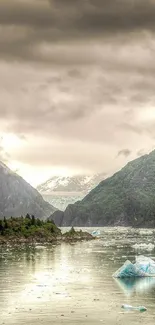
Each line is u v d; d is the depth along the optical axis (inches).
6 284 3179.1
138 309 2468.0
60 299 2709.2
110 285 3139.8
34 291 2930.6
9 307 2532.0
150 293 2864.2
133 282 3257.9
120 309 2472.9
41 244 7253.9
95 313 2397.9
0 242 7283.5
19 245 6983.3
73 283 3213.6
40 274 3622.0
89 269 3914.9
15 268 3976.4
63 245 6993.1
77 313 2401.6
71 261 4522.6
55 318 2314.2
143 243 7618.1
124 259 4714.6
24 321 2268.7
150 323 2223.2
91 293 2869.1
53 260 4618.6
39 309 2485.2
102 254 5305.1
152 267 3599.9
